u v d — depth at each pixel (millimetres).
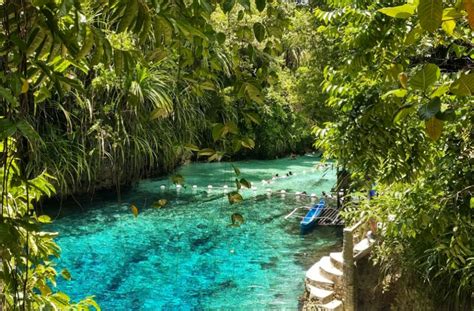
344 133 2764
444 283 4570
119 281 7469
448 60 2916
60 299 2053
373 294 5746
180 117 13414
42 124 10656
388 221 3789
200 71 1843
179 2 1395
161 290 7164
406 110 1314
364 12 2553
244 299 6848
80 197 11820
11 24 1231
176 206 11883
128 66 1419
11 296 1817
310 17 10578
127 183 12906
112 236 9586
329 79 2994
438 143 2754
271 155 19688
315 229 10156
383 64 2533
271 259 8469
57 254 2102
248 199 12734
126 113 10797
